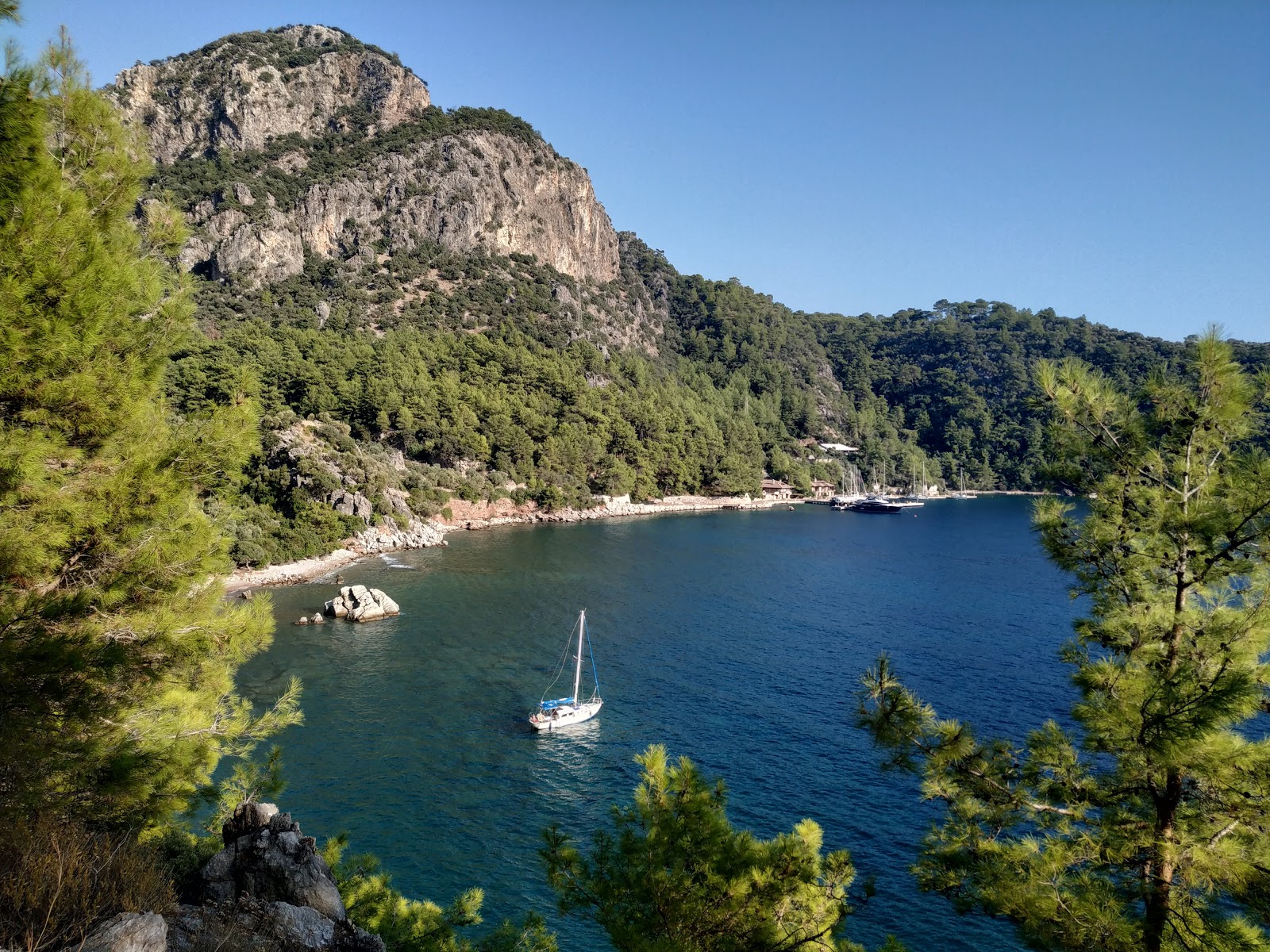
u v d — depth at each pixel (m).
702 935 8.79
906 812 30.30
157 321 12.26
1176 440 10.63
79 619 10.02
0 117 9.82
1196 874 9.13
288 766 33.16
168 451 11.52
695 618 60.66
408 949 13.55
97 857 8.69
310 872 11.05
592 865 10.13
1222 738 9.10
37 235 10.06
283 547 75.56
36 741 9.03
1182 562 10.30
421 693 42.50
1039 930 9.53
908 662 49.31
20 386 9.99
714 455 163.50
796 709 41.00
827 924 9.19
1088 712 9.84
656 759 9.93
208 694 13.08
